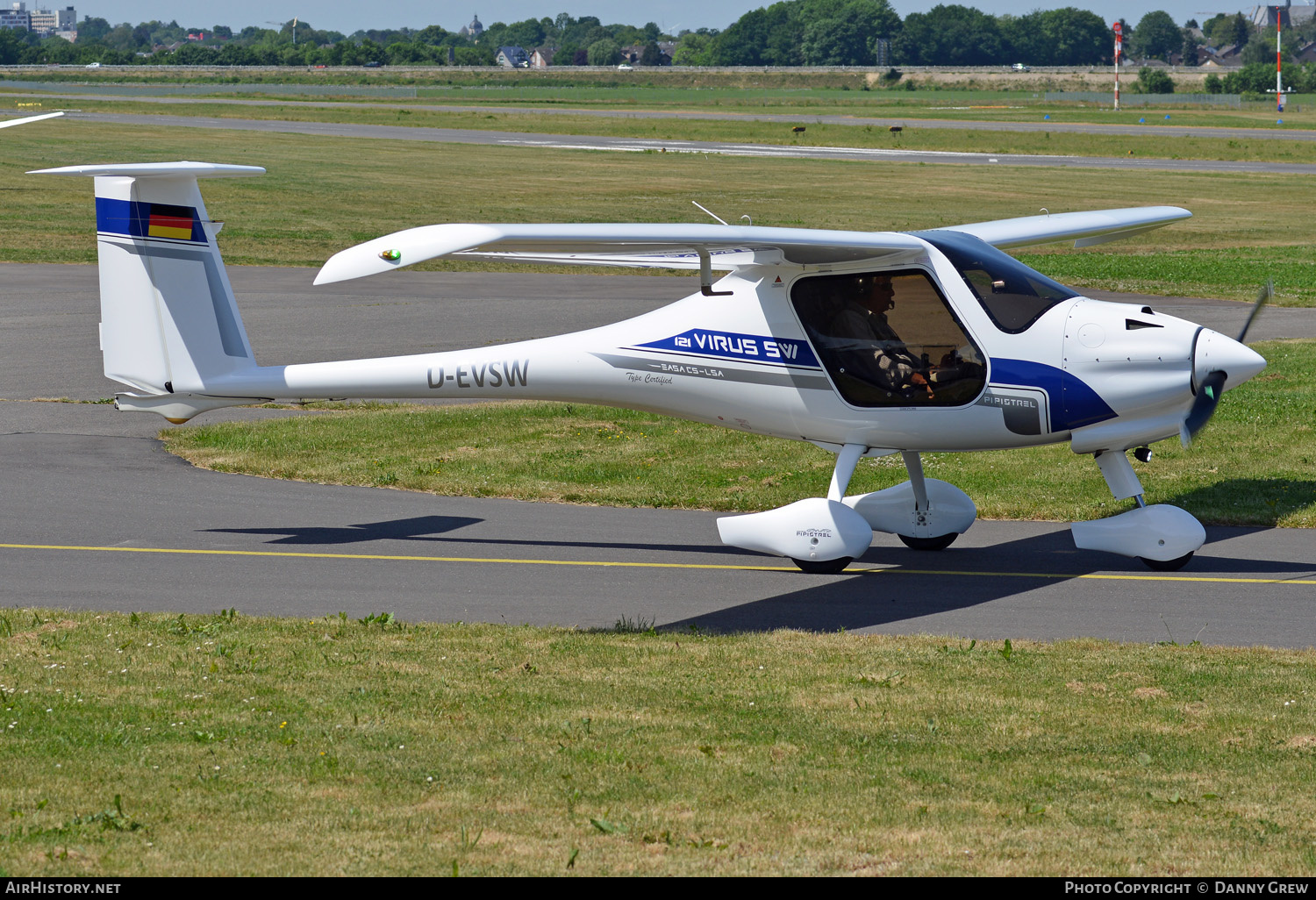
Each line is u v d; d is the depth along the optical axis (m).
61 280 73.75
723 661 21.00
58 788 15.41
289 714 18.17
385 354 53.47
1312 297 71.50
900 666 20.78
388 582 26.27
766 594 25.83
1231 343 25.28
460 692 19.23
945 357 25.55
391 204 110.94
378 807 14.98
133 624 22.83
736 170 142.38
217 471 35.66
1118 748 17.03
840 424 26.56
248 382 28.47
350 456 37.28
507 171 136.62
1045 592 25.78
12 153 134.62
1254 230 105.88
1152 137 189.62
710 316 26.94
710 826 14.53
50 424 40.66
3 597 24.69
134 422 41.25
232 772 15.98
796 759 16.62
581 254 28.95
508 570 27.28
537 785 15.68
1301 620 23.61
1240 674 20.27
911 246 24.89
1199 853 13.88
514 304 68.75
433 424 41.31
